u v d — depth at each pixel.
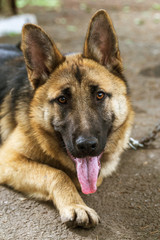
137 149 4.81
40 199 3.54
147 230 3.09
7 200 3.54
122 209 3.43
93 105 3.38
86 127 3.19
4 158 3.78
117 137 3.82
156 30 11.65
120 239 2.95
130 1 16.66
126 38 10.76
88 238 2.95
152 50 9.48
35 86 3.62
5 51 5.45
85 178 3.32
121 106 3.65
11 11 12.38
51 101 3.45
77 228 3.09
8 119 4.11
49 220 3.22
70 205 3.17
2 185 3.81
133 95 6.74
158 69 8.05
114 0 16.97
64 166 3.76
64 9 14.83
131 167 4.32
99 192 3.75
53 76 3.55
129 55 9.09
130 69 8.12
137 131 5.30
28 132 3.70
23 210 3.38
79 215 3.03
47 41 3.55
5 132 4.16
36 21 12.45
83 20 12.96
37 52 3.55
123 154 4.68
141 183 3.93
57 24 12.30
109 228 3.10
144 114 5.95
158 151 4.71
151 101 6.50
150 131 5.27
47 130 3.57
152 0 16.83
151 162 4.42
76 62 3.60
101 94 3.45
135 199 3.61
